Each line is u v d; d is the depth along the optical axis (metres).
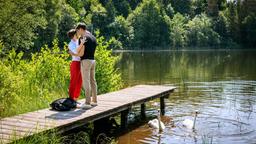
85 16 91.69
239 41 89.62
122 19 88.81
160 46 89.19
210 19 91.50
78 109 10.36
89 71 10.41
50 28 54.91
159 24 90.12
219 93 17.84
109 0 99.00
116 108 10.70
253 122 12.06
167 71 29.69
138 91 13.76
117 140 10.19
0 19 30.41
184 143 9.88
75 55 10.25
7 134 8.02
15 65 13.67
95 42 10.46
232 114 13.21
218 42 87.94
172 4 110.56
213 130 11.10
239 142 9.93
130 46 87.56
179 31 89.06
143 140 10.19
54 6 54.06
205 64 37.53
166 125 11.77
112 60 14.99
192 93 17.88
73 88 10.84
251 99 16.17
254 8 91.06
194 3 111.81
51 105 10.31
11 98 10.83
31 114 9.77
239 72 28.45
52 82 13.83
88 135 10.06
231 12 91.25
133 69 31.61
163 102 13.89
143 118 12.80
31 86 12.85
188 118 12.66
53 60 14.13
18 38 32.31
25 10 31.55
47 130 8.24
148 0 91.75
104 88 14.59
